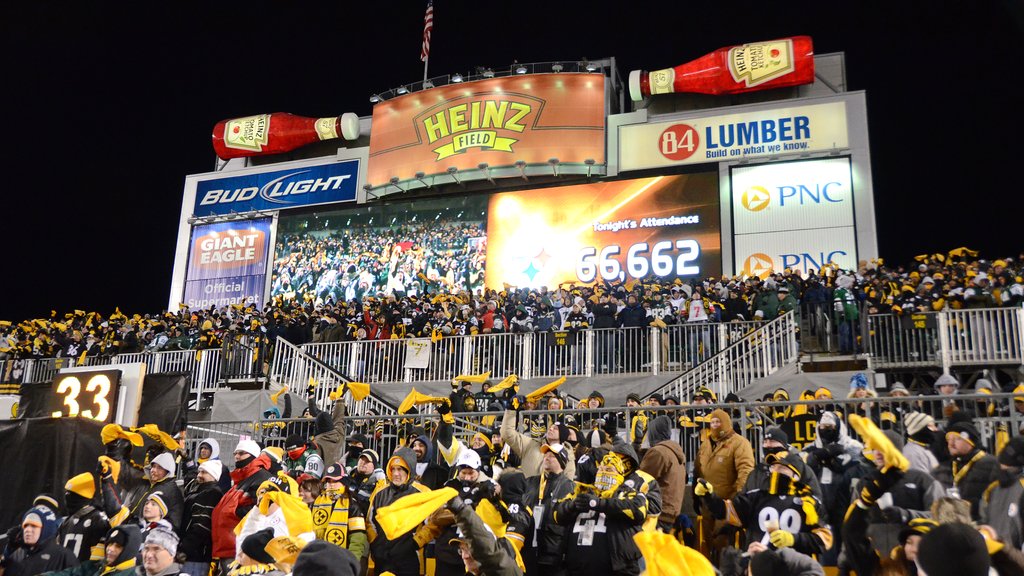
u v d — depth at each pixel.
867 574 5.96
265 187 29.22
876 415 10.30
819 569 4.59
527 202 26.50
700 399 11.52
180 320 24.08
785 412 10.44
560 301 21.38
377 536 8.22
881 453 6.07
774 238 24.22
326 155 29.48
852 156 24.34
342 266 27.64
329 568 3.85
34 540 8.07
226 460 12.80
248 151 29.73
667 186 25.44
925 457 7.86
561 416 11.41
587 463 8.59
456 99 27.19
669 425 9.20
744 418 10.31
